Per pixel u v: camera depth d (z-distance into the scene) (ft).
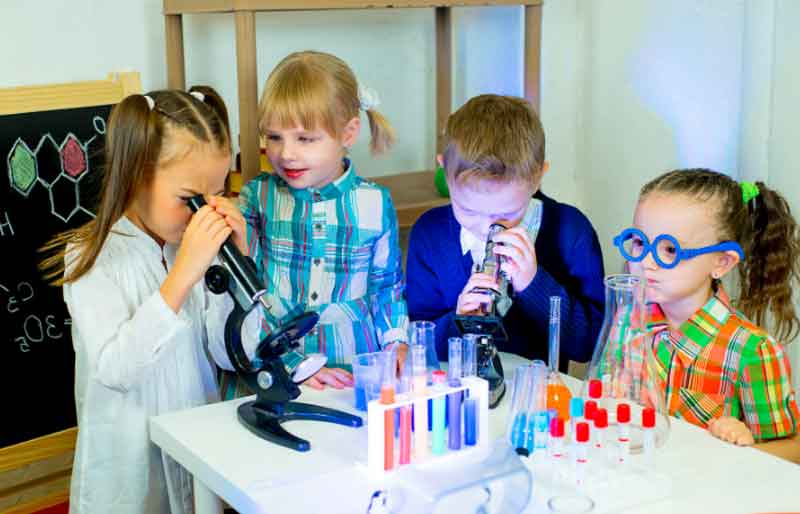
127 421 5.23
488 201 5.50
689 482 4.02
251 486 4.00
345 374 5.32
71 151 6.31
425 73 8.75
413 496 3.67
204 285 5.56
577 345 5.99
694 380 5.23
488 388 4.67
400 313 6.09
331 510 3.80
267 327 5.65
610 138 8.70
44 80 6.96
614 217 8.78
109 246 5.20
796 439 5.11
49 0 6.89
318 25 8.07
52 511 6.09
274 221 5.97
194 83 7.61
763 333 5.12
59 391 6.34
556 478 4.05
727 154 7.56
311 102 5.57
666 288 5.23
